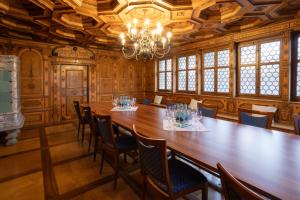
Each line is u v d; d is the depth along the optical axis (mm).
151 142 1379
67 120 5922
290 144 1625
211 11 3428
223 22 3641
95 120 2949
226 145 1605
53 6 3021
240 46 4441
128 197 2070
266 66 3984
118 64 6910
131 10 3090
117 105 4184
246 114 2600
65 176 2535
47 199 2031
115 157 2289
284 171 1139
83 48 6086
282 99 3688
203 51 5285
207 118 2760
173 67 6180
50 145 3768
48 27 4066
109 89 6723
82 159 3098
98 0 2957
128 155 3197
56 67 5641
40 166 2838
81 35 4891
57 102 5719
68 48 5816
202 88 5367
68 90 5926
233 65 4496
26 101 5164
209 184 2314
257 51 4105
